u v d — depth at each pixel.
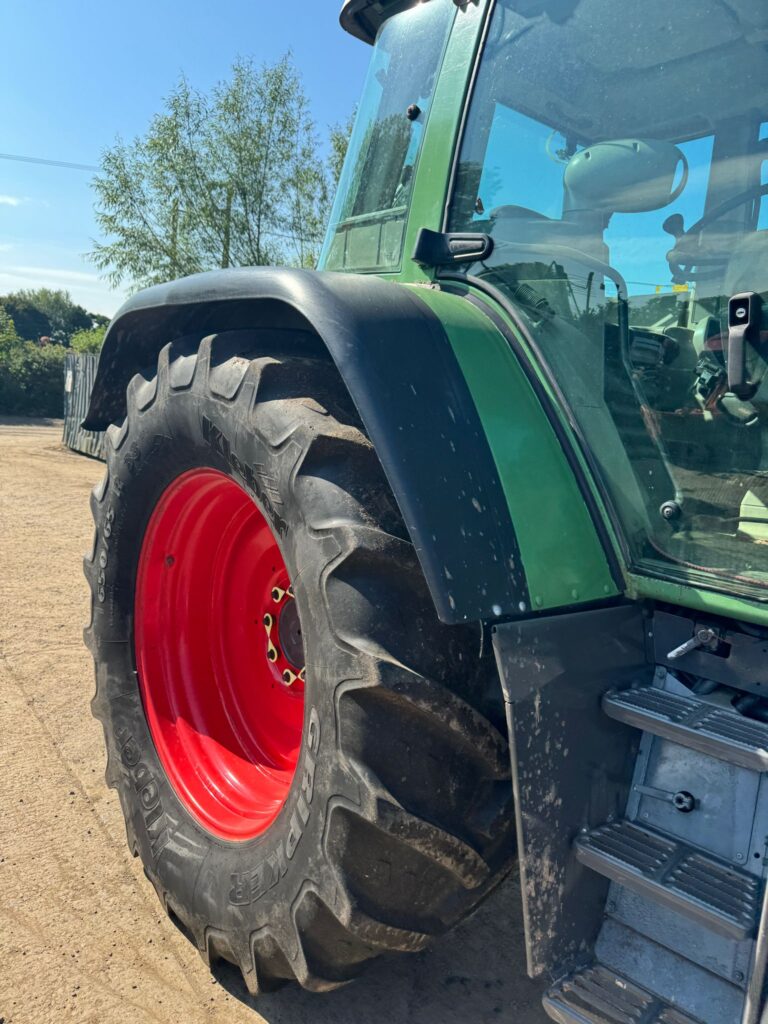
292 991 2.10
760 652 1.57
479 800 1.64
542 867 1.51
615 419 1.72
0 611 4.90
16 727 3.43
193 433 2.04
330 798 1.59
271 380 1.83
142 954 2.21
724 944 1.42
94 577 2.57
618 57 1.80
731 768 1.51
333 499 1.64
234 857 1.96
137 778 2.38
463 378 1.67
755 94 1.63
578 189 1.84
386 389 1.57
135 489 2.37
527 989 2.12
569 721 1.57
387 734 1.55
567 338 1.79
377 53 2.44
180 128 18.02
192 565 2.52
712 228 1.68
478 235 1.93
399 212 2.20
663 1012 1.44
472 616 1.49
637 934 1.54
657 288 1.74
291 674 2.39
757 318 1.54
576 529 1.68
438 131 2.07
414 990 2.12
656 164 1.76
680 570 1.63
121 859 2.61
